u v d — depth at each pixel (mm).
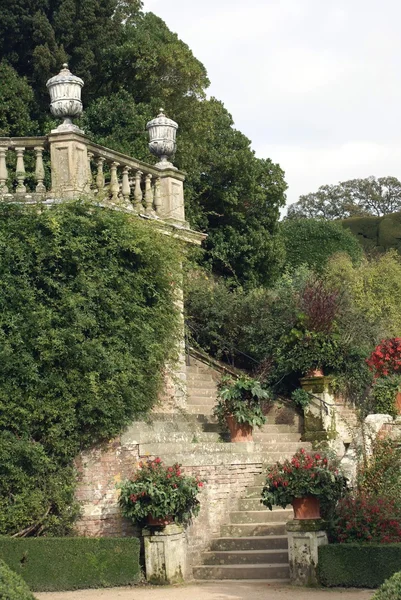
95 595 11602
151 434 13984
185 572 12852
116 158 15875
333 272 31234
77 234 14281
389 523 12344
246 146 31031
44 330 13734
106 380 13820
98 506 13523
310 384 18750
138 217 15375
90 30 28562
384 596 8148
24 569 12273
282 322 20969
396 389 18000
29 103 26922
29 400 13531
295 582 12062
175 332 15680
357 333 20250
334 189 78062
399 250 48406
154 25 30797
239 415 15844
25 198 14555
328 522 12383
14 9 27266
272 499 12219
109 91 29047
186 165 27812
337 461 15531
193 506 12961
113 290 14477
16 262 13945
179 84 29109
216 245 29594
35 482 13508
